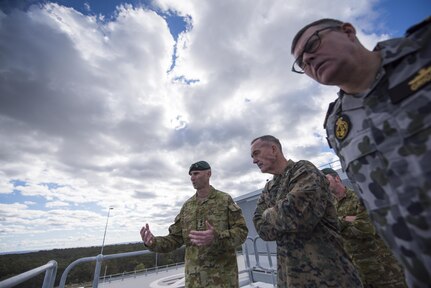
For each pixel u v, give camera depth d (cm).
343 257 140
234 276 226
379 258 237
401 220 77
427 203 68
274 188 187
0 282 109
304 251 144
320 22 102
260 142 194
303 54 104
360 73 91
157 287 1433
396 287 228
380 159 83
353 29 100
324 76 98
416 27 79
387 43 87
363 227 237
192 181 274
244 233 235
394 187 78
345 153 102
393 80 80
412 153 72
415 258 75
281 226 142
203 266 227
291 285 142
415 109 73
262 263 873
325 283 132
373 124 85
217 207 256
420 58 74
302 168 162
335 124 109
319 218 138
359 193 99
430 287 72
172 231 279
